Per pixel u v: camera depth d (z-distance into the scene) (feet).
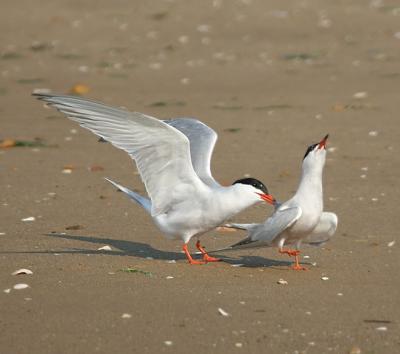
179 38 108.17
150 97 79.36
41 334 28.09
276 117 70.13
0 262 35.88
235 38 107.86
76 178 52.44
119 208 46.01
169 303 30.91
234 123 68.18
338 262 36.91
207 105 75.31
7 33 111.04
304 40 105.91
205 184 35.86
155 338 27.84
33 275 34.04
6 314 29.76
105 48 103.91
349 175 52.65
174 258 37.70
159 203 35.99
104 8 122.93
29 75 90.02
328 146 60.29
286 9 120.06
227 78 87.86
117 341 27.61
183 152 34.76
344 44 103.24
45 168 54.90
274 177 52.54
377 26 111.04
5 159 57.26
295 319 29.55
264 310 30.40
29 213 44.68
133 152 35.04
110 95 80.23
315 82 84.69
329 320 29.53
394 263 36.55
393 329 28.78
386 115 69.72
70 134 65.41
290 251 35.78
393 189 49.21
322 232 36.37
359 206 45.96
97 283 33.09
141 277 34.04
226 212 35.22
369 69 89.86
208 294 32.07
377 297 32.01
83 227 42.34
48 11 121.49
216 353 26.84
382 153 58.03
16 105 76.18
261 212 45.29
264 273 35.24
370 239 40.24
